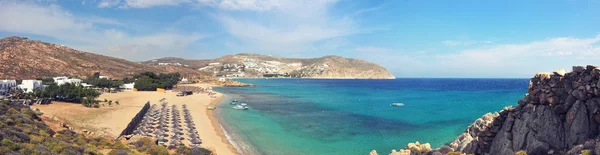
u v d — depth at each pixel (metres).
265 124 70.81
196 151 42.22
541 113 22.64
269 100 130.62
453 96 160.00
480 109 100.12
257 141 54.28
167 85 168.38
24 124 39.97
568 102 21.28
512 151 23.84
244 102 120.81
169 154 40.06
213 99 125.50
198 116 78.12
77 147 33.28
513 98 144.25
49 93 79.12
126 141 45.00
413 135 59.59
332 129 65.44
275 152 47.72
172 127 59.94
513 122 24.92
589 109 20.23
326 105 112.56
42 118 52.72
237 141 53.81
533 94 23.91
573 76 21.30
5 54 169.50
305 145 51.97
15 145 27.72
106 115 64.50
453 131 63.19
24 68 162.00
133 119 60.81
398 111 95.44
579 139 20.42
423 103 121.69
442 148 31.75
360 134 60.41
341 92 189.38
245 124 70.31
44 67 174.25
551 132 21.91
